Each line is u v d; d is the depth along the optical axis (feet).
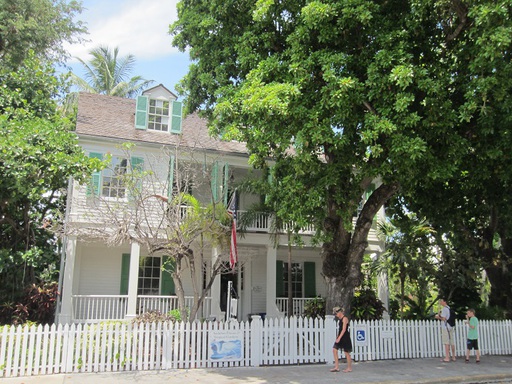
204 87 51.16
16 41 67.10
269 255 65.77
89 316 62.85
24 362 35.55
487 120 38.01
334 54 37.93
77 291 63.72
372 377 36.86
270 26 44.83
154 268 68.18
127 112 71.97
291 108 37.01
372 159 40.37
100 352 38.04
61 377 34.96
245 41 44.06
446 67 39.91
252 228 65.10
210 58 49.08
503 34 31.45
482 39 32.53
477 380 38.42
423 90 35.83
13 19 66.64
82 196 58.75
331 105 35.63
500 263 64.85
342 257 48.11
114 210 48.67
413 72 35.35
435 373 39.27
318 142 37.40
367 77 39.40
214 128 47.75
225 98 44.45
